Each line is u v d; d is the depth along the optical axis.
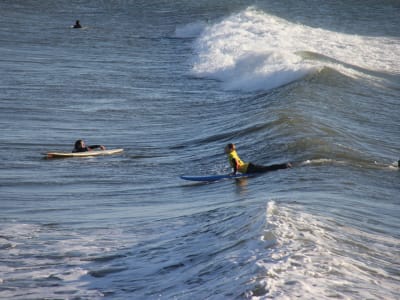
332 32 158.88
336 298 20.47
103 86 105.44
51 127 79.56
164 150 70.19
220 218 35.38
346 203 40.72
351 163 57.03
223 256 26.03
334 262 24.25
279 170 55.00
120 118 85.69
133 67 124.31
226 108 90.12
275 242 26.08
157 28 180.50
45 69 117.75
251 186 50.44
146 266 28.69
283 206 34.72
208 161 63.72
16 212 44.72
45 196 50.47
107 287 26.53
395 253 28.72
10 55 131.62
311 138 63.88
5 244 34.78
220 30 156.62
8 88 100.00
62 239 35.66
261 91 99.94
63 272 29.08
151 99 97.44
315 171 53.22
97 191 52.44
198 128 79.44
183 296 22.81
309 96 88.12
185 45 153.38
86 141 73.88
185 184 54.81
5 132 75.94
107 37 163.50
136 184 55.34
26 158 65.31
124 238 35.00
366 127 75.94
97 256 31.39
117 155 67.94
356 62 123.31
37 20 188.38
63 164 63.31
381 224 35.53
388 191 47.34
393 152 64.44
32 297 25.88
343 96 91.75
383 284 23.19
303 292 20.45
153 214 42.50
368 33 165.38
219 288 22.11
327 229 30.02
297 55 117.19
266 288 20.80
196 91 104.00
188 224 36.38
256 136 68.81
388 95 97.25
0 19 186.38
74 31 171.00
